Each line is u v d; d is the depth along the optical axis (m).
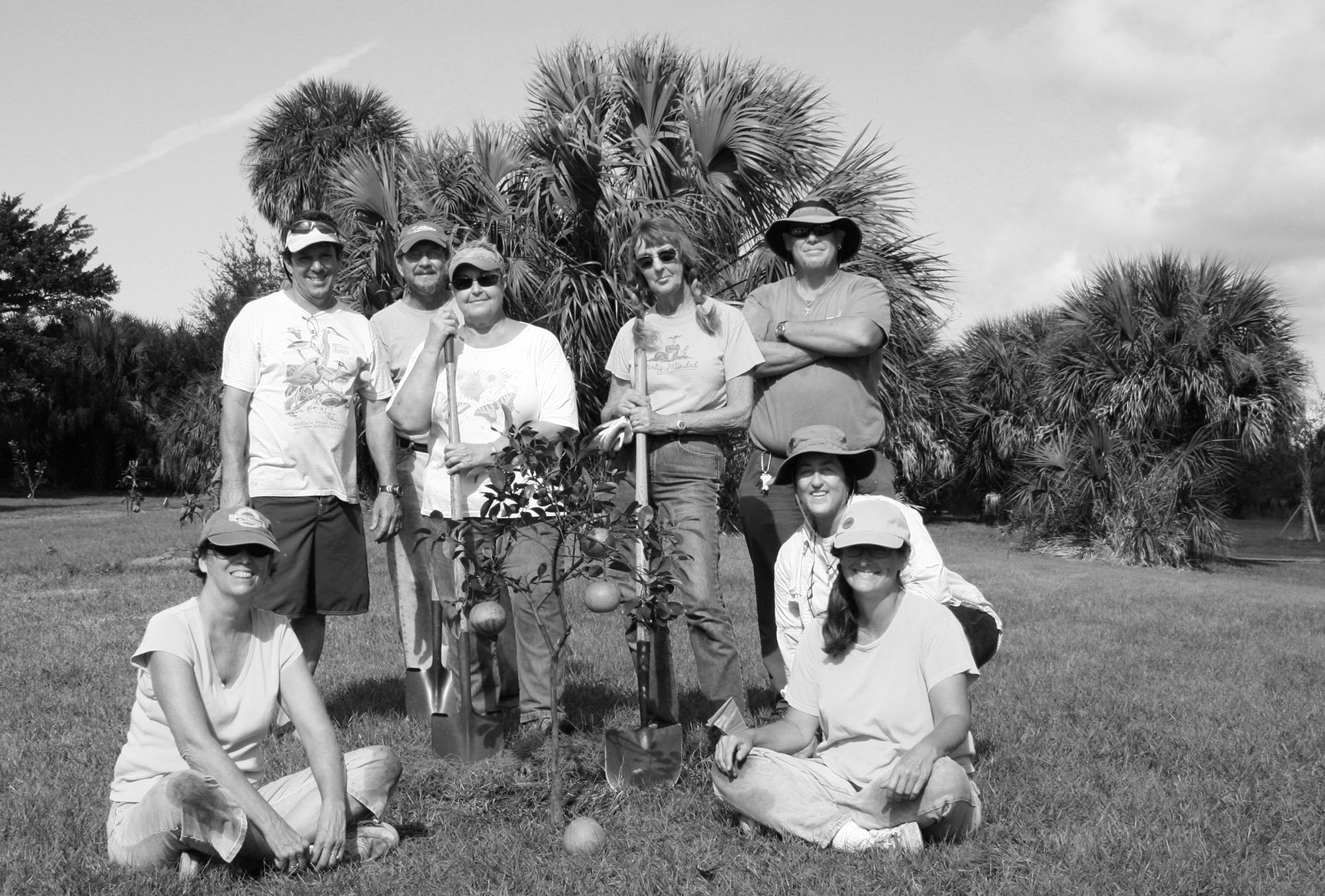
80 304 34.88
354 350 4.67
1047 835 3.36
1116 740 4.59
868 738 3.45
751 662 6.39
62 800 3.69
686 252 4.34
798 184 12.98
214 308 31.28
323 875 3.06
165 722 3.13
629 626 4.39
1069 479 16.34
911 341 13.66
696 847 3.30
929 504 23.83
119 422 33.44
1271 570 15.81
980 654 4.02
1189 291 15.86
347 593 4.62
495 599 3.79
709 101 12.31
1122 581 12.86
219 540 3.08
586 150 12.34
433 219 12.54
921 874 3.03
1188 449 15.86
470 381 4.39
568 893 3.00
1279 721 4.98
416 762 4.14
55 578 10.55
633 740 3.82
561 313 12.27
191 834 2.94
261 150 24.11
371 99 23.83
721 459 4.39
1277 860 3.19
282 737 4.55
